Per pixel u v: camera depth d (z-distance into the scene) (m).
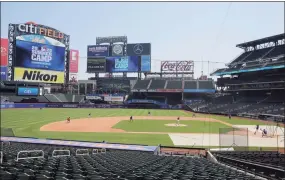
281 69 70.06
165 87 100.00
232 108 73.19
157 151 22.20
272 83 67.62
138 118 57.97
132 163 12.36
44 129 38.50
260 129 40.00
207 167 11.85
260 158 17.69
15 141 23.95
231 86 84.06
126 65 106.69
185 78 107.75
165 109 92.44
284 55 67.62
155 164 12.38
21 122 45.66
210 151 21.89
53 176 7.79
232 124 47.25
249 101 76.12
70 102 99.50
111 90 109.94
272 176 12.21
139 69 105.56
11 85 85.31
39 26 88.69
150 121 51.75
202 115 67.81
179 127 42.50
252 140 30.70
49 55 87.12
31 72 82.88
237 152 21.45
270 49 80.19
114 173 9.10
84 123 47.22
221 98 87.00
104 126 43.31
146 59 105.12
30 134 33.75
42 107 88.50
